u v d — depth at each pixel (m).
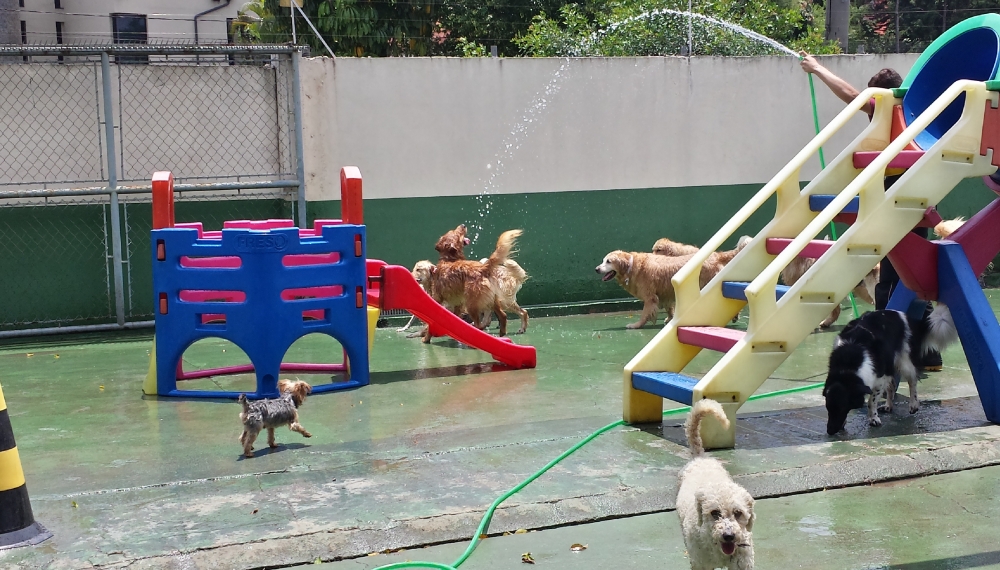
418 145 10.65
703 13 14.00
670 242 10.72
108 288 10.23
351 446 5.68
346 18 16.12
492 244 11.05
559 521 4.47
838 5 15.14
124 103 10.03
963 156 6.00
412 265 10.77
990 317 6.13
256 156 10.47
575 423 6.18
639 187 11.48
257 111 10.41
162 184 7.21
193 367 8.45
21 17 18.38
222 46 9.66
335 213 10.46
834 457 5.27
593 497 4.65
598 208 11.38
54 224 10.01
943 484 5.08
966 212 12.60
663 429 5.97
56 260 10.05
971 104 6.00
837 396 5.75
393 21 16.91
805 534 4.35
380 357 8.88
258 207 10.48
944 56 6.85
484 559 4.09
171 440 5.93
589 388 7.34
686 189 11.65
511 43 17.41
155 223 7.22
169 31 19.98
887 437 5.73
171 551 4.00
